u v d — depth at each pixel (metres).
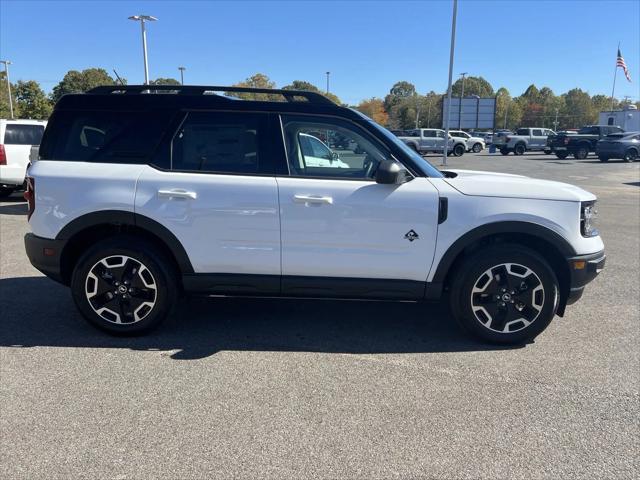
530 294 4.09
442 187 4.02
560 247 4.03
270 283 4.12
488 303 4.14
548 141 37.31
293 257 4.06
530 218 3.97
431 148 37.12
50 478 2.56
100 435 2.92
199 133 4.12
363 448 2.83
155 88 4.26
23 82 66.38
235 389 3.46
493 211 3.97
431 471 2.65
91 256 4.12
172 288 4.21
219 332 4.45
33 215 4.15
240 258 4.08
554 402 3.34
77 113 4.18
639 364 3.90
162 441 2.87
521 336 4.16
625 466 2.70
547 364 3.89
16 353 3.97
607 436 2.97
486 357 4.01
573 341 4.32
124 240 4.14
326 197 3.96
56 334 4.34
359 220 3.98
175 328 4.52
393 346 4.21
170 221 4.03
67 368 3.73
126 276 4.18
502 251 4.03
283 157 4.07
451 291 4.17
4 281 5.79
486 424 3.08
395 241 4.00
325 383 3.56
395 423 3.08
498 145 38.88
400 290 4.10
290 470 2.64
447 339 4.36
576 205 4.03
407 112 110.25
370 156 4.11
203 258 4.09
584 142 32.44
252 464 2.68
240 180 4.02
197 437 2.91
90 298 4.20
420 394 3.42
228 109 4.11
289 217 4.00
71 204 4.05
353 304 5.22
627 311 5.07
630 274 6.40
